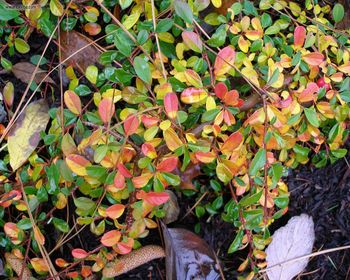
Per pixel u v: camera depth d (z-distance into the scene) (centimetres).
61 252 55
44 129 52
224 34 50
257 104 52
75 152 48
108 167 46
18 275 52
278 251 56
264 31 54
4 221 54
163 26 48
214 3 51
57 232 55
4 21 52
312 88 49
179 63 49
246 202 48
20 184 51
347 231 59
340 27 58
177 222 56
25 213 54
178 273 54
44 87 55
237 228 57
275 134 48
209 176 56
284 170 55
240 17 54
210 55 52
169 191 54
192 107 51
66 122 50
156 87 50
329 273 59
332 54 54
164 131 46
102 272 52
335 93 51
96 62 54
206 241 57
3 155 54
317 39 53
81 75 55
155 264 57
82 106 54
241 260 57
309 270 59
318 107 51
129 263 52
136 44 48
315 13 54
